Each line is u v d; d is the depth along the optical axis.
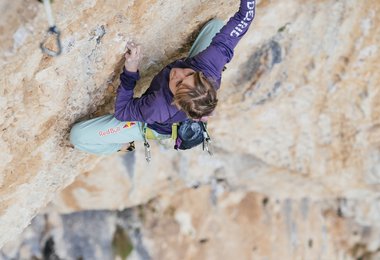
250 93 5.09
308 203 7.50
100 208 6.12
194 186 6.60
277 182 6.79
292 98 5.27
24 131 3.36
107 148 3.64
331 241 7.84
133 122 3.43
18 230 4.16
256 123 5.56
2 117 3.10
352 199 7.53
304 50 4.77
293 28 4.57
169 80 3.13
